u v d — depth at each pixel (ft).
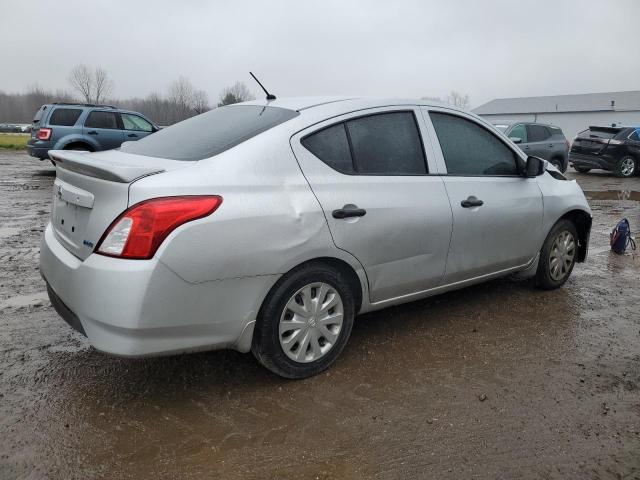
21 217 26.58
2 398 9.57
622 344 12.63
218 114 12.27
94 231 8.74
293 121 10.48
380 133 11.56
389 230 11.07
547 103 198.18
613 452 8.55
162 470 7.84
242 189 9.25
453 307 14.69
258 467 7.97
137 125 46.91
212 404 9.59
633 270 19.36
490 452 8.45
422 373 10.91
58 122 43.37
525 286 16.70
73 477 7.65
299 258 9.75
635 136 55.42
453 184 12.51
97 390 9.95
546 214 14.97
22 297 14.66
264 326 9.72
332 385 10.34
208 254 8.71
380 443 8.61
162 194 8.52
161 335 8.66
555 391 10.36
